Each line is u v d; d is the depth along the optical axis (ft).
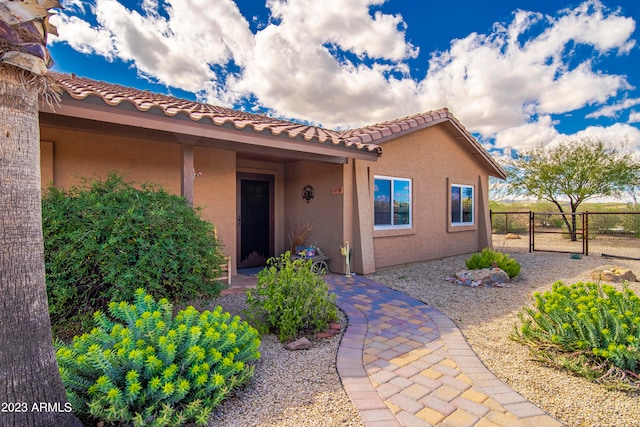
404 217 33.53
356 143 25.18
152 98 28.50
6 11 6.88
